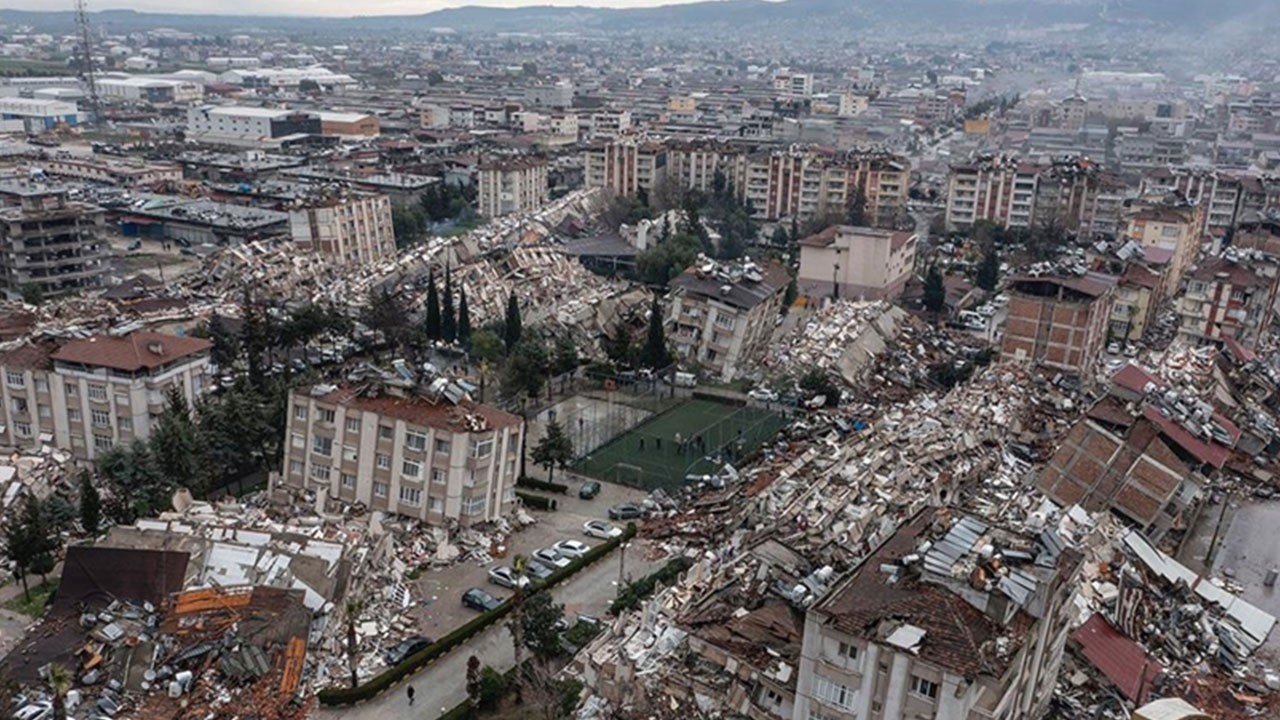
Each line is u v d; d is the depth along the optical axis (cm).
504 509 10744
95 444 11594
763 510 9844
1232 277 16488
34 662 7588
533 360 14325
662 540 10500
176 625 7962
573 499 11562
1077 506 9656
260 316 15100
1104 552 8869
